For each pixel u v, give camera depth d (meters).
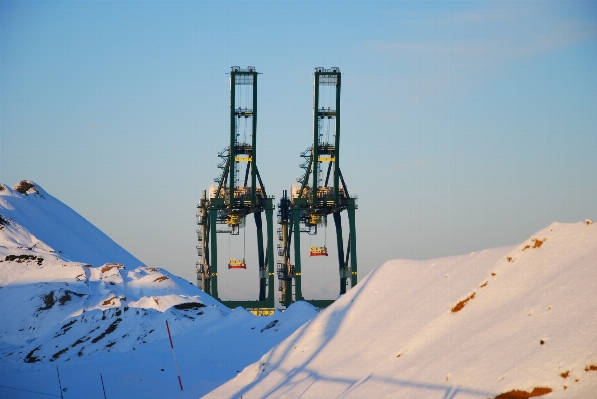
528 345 34.53
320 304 183.25
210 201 184.50
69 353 104.50
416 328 44.78
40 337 119.44
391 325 47.59
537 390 31.27
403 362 41.12
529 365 32.84
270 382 51.19
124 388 72.50
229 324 100.62
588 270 37.19
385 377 40.56
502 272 42.34
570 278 37.47
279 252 195.50
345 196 184.12
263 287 192.50
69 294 138.88
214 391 55.22
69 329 113.44
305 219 189.25
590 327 33.00
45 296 137.62
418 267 53.28
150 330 106.94
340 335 52.12
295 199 182.00
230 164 182.12
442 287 47.59
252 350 84.88
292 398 45.59
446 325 42.12
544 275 39.66
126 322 110.62
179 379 65.12
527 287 39.88
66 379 79.31
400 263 55.78
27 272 166.25
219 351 86.44
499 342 36.41
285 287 193.00
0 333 128.38
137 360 86.88
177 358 84.94
